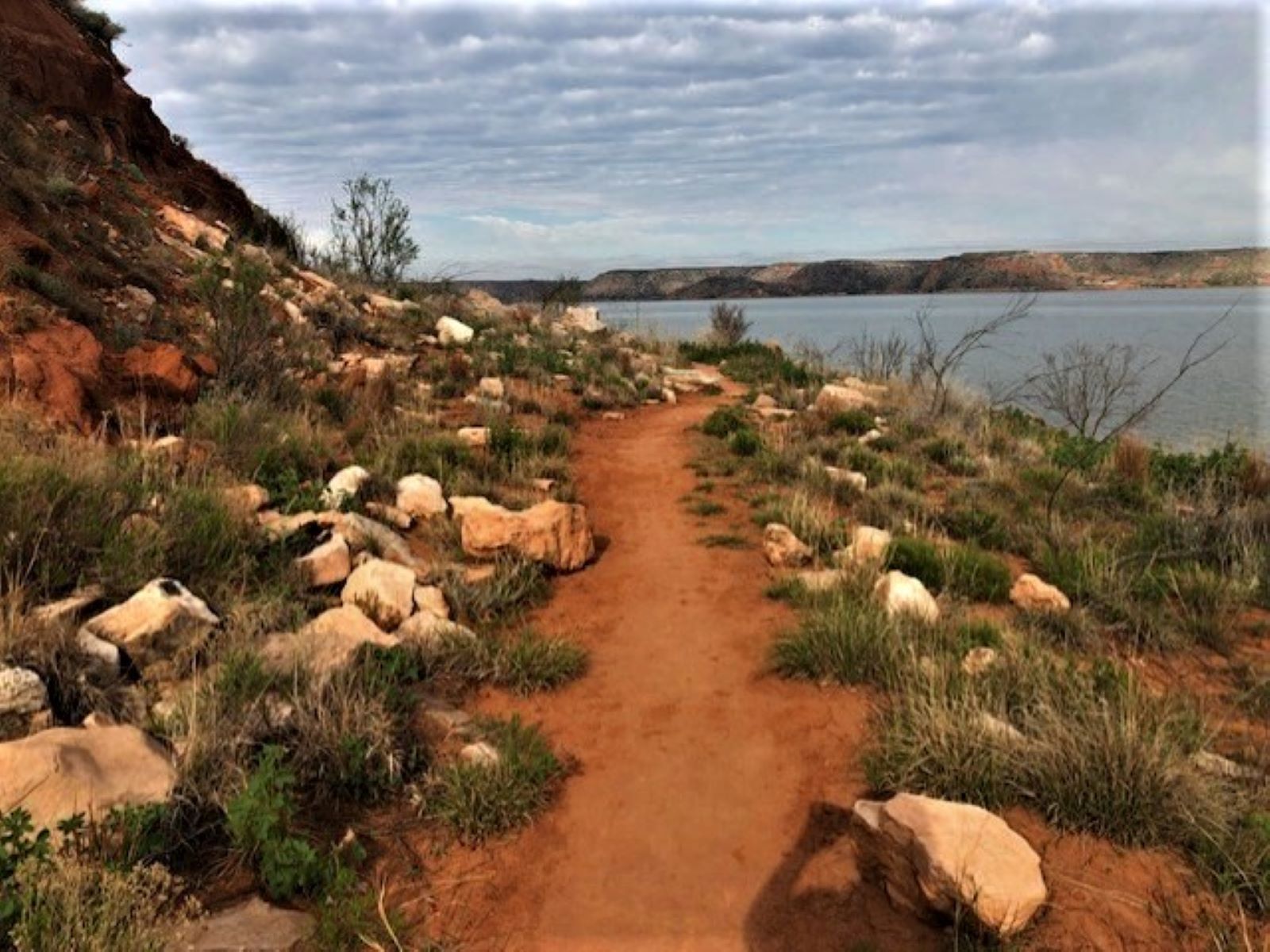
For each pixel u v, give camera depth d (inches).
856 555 271.0
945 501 377.4
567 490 351.9
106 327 373.7
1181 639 241.4
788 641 218.2
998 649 212.4
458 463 355.6
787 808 161.3
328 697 170.4
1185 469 424.5
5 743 130.3
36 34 582.2
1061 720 165.0
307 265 759.7
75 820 118.9
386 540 261.6
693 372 771.4
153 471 241.6
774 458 400.8
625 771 174.1
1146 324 2354.8
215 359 375.9
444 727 180.1
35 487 197.5
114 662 164.6
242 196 788.0
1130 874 137.0
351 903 126.3
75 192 468.4
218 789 142.4
